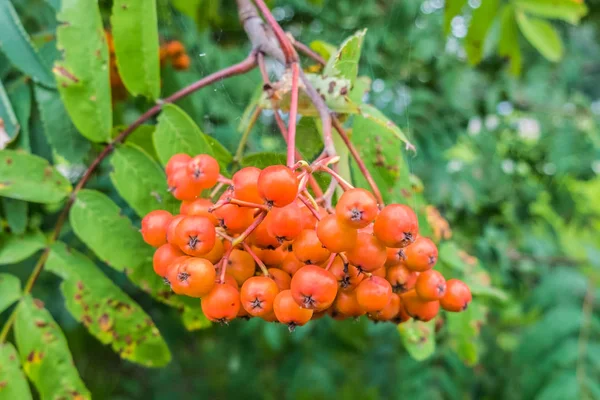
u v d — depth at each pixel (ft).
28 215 0.66
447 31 0.95
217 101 1.09
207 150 0.65
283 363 1.50
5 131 0.64
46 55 0.69
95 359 1.31
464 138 1.37
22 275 0.78
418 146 1.26
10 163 0.62
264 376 1.68
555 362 0.93
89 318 0.63
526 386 0.95
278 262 0.55
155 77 0.65
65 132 0.67
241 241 0.52
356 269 0.52
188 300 0.65
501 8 1.01
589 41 1.75
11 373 0.60
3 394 0.60
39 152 0.72
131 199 0.63
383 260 0.51
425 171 1.26
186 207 0.56
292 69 0.58
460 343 0.79
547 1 0.99
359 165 0.61
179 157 0.58
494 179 1.37
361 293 0.53
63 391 0.61
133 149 0.65
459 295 0.59
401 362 1.28
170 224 0.54
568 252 1.42
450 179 1.26
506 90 1.47
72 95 0.63
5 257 0.62
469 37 0.99
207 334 1.42
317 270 0.50
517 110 1.55
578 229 1.57
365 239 0.51
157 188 0.64
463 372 1.15
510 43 1.05
